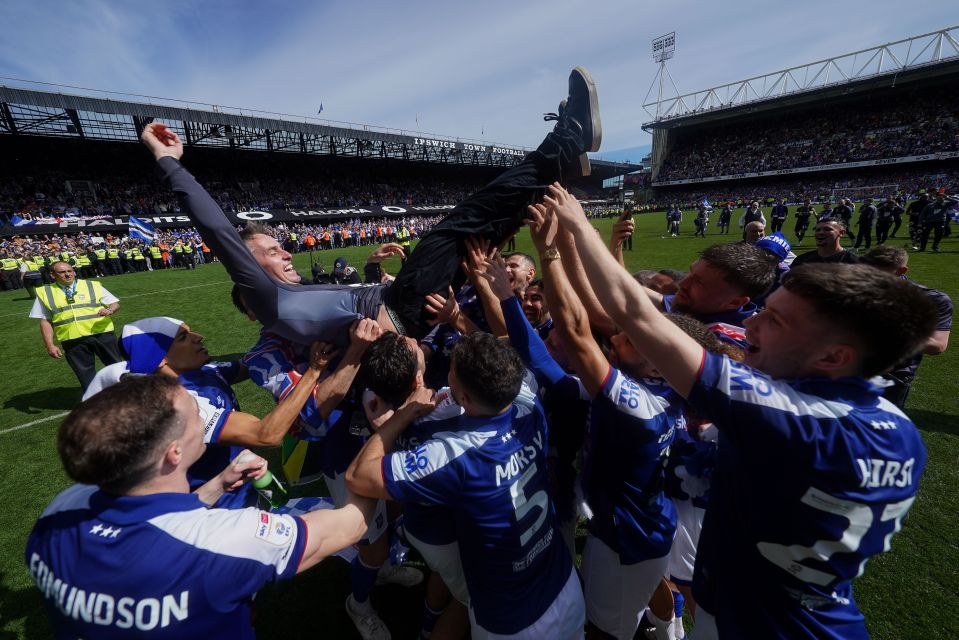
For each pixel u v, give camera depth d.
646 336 1.05
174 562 1.05
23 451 4.28
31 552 1.14
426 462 1.38
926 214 11.59
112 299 5.39
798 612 1.10
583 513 1.78
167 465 1.17
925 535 2.65
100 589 1.04
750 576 1.15
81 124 26.36
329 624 2.37
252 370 2.11
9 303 13.29
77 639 1.07
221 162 35.03
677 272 2.93
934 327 0.90
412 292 1.98
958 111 37.09
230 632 1.11
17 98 20.56
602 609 1.79
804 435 0.93
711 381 0.99
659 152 56.97
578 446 1.92
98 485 1.10
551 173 2.06
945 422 3.83
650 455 1.57
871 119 42.00
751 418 0.96
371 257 3.06
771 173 44.69
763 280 1.96
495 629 1.50
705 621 1.31
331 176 42.03
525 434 1.55
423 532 1.67
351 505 1.41
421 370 1.67
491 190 2.04
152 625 1.03
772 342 1.08
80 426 1.07
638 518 1.64
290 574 1.18
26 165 27.58
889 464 0.96
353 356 1.81
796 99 43.06
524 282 2.85
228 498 1.98
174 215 29.38
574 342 1.52
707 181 49.56
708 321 2.14
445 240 2.03
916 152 37.00
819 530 0.99
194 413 1.28
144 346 2.01
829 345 0.97
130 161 31.09
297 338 1.93
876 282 0.89
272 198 36.03
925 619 2.15
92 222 25.48
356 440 2.17
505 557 1.46
